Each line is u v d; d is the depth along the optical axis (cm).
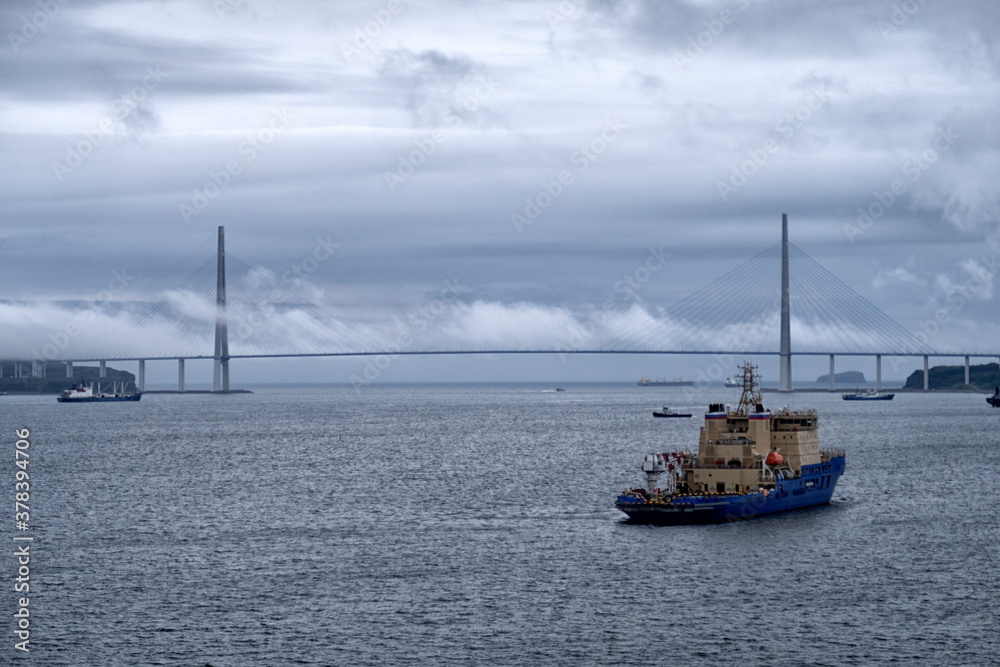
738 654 7606
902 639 7881
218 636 8025
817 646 7750
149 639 7962
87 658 7588
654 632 8069
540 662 7488
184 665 7456
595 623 8275
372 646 7806
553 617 8438
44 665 7456
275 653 7669
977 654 7575
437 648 7756
